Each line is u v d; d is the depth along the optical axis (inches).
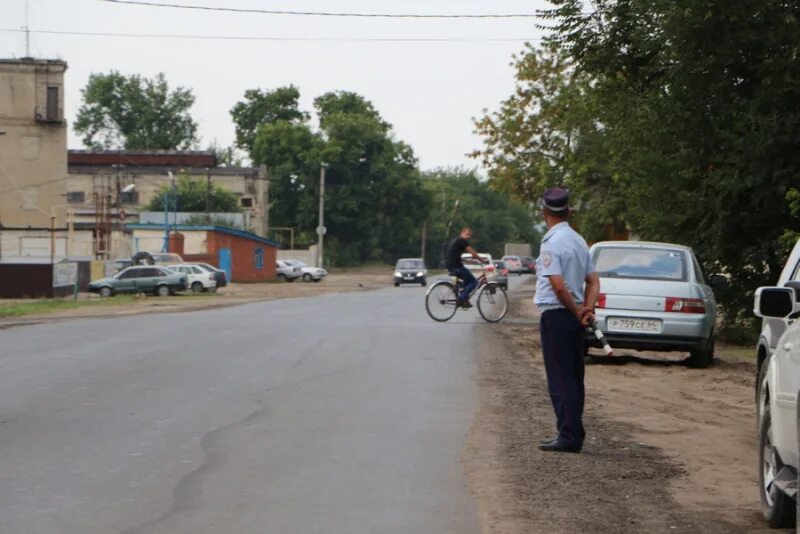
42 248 3937.0
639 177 1155.9
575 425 450.0
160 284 2514.8
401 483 383.6
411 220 5605.3
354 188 5418.3
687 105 1024.9
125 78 5954.7
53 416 524.4
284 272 3890.3
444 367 759.7
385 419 525.7
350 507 346.3
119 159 5054.1
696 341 793.6
